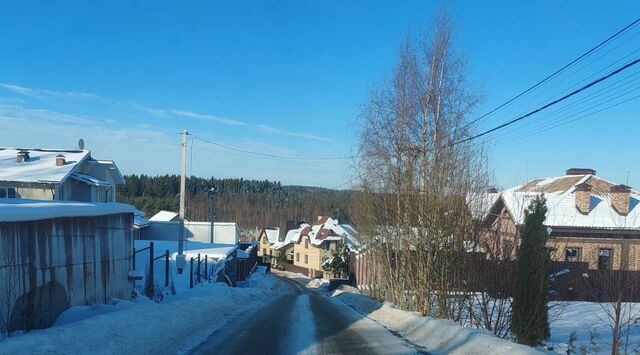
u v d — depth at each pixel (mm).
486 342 8320
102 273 11812
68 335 7016
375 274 22281
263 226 118375
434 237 14742
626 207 26016
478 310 12773
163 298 15750
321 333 11172
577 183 28781
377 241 20391
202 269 27922
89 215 11047
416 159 17125
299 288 49188
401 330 12180
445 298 13711
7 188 28547
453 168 15211
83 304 10719
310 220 109125
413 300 16188
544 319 9297
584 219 25062
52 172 29719
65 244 9922
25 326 8312
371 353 8719
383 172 19469
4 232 7812
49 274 9227
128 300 12945
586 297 17578
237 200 125875
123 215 13312
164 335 9328
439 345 9469
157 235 53062
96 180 32438
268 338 10133
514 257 10609
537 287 9344
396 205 18219
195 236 56188
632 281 10227
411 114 17438
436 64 17406
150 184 105688
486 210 14023
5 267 7801
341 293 30719
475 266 11953
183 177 26406
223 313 15141
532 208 9625
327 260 54156
